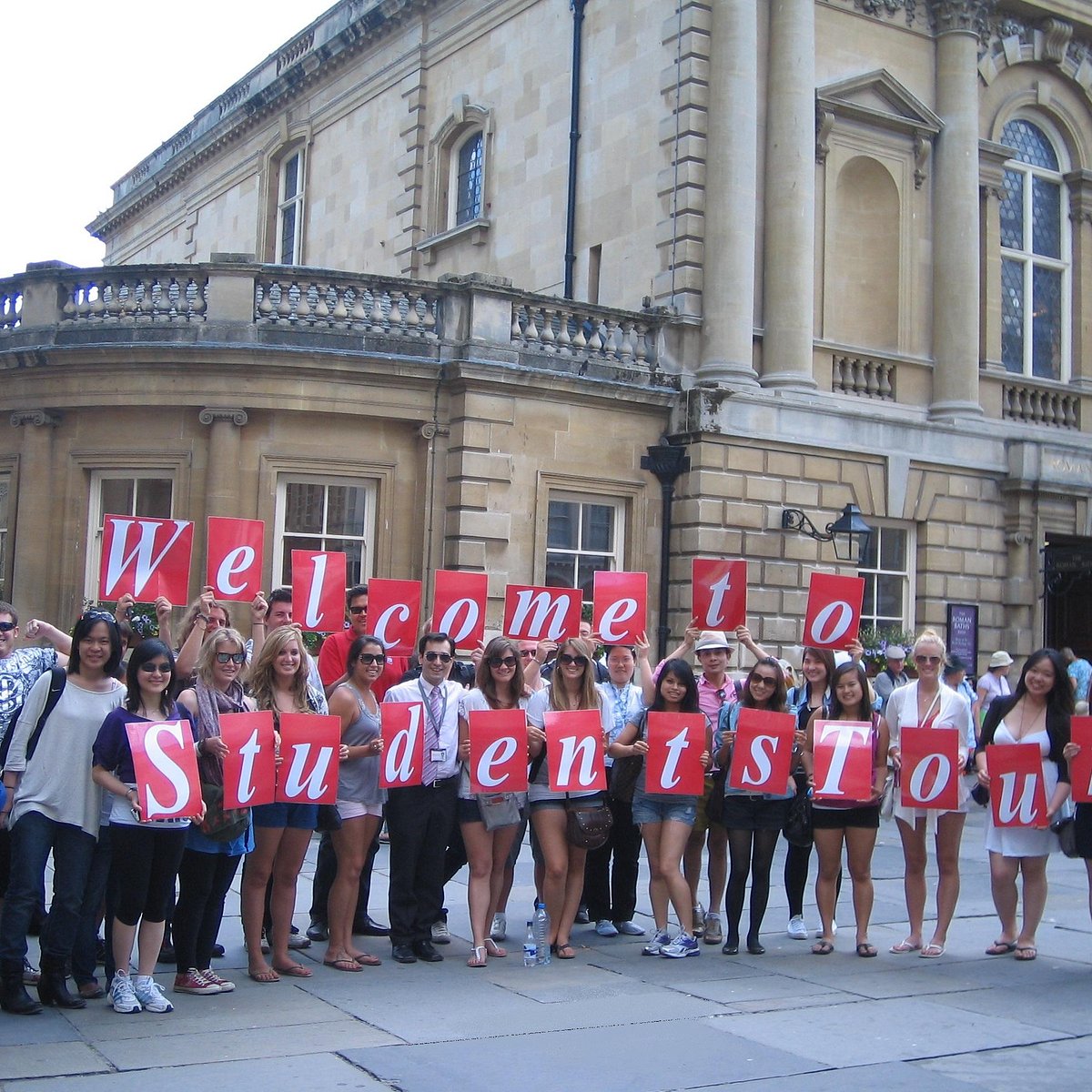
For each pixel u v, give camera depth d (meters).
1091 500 22.56
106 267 17.77
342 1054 7.28
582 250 21.61
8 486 18.22
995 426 22.28
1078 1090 7.03
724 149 19.67
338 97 28.78
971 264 22.00
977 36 22.53
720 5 19.78
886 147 21.70
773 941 10.75
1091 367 24.28
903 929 11.39
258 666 9.01
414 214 25.80
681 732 9.72
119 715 7.87
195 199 35.62
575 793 9.72
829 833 10.13
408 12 26.30
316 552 10.98
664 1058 7.39
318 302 17.58
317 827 9.09
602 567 19.17
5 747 7.95
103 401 17.36
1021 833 10.28
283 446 17.31
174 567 10.30
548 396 18.39
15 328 18.44
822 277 20.95
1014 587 21.88
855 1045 7.79
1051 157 24.36
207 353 16.98
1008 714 10.53
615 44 21.27
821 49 21.00
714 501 18.97
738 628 10.84
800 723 10.66
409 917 9.59
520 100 23.31
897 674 18.00
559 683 9.94
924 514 21.09
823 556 19.95
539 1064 7.21
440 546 17.77
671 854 9.98
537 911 9.68
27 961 8.45
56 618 17.58
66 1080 6.66
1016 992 9.18
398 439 17.81
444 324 18.05
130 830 7.83
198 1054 7.18
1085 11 23.78
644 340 19.52
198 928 8.49
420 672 10.39
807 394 20.06
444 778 9.59
